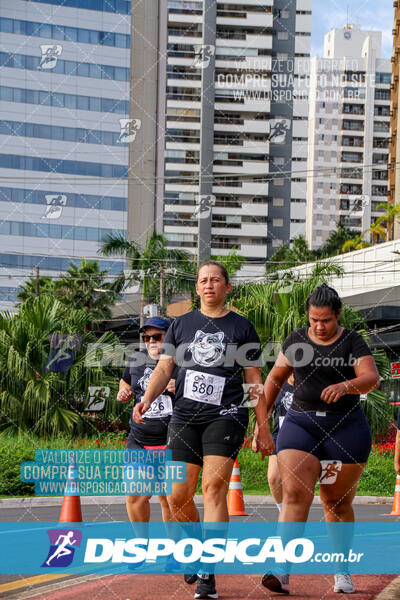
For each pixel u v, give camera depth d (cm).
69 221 16600
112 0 17200
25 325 4091
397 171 16500
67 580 931
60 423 3931
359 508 2533
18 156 16462
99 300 8356
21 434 3844
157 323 1091
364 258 7775
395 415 4406
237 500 2089
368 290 7675
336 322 851
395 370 5084
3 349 4012
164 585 875
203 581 790
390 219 14925
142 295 7488
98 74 17075
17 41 16600
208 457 849
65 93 16850
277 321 4153
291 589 834
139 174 17438
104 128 17062
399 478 2250
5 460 2558
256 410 897
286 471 822
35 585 903
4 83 16475
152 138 17500
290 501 815
